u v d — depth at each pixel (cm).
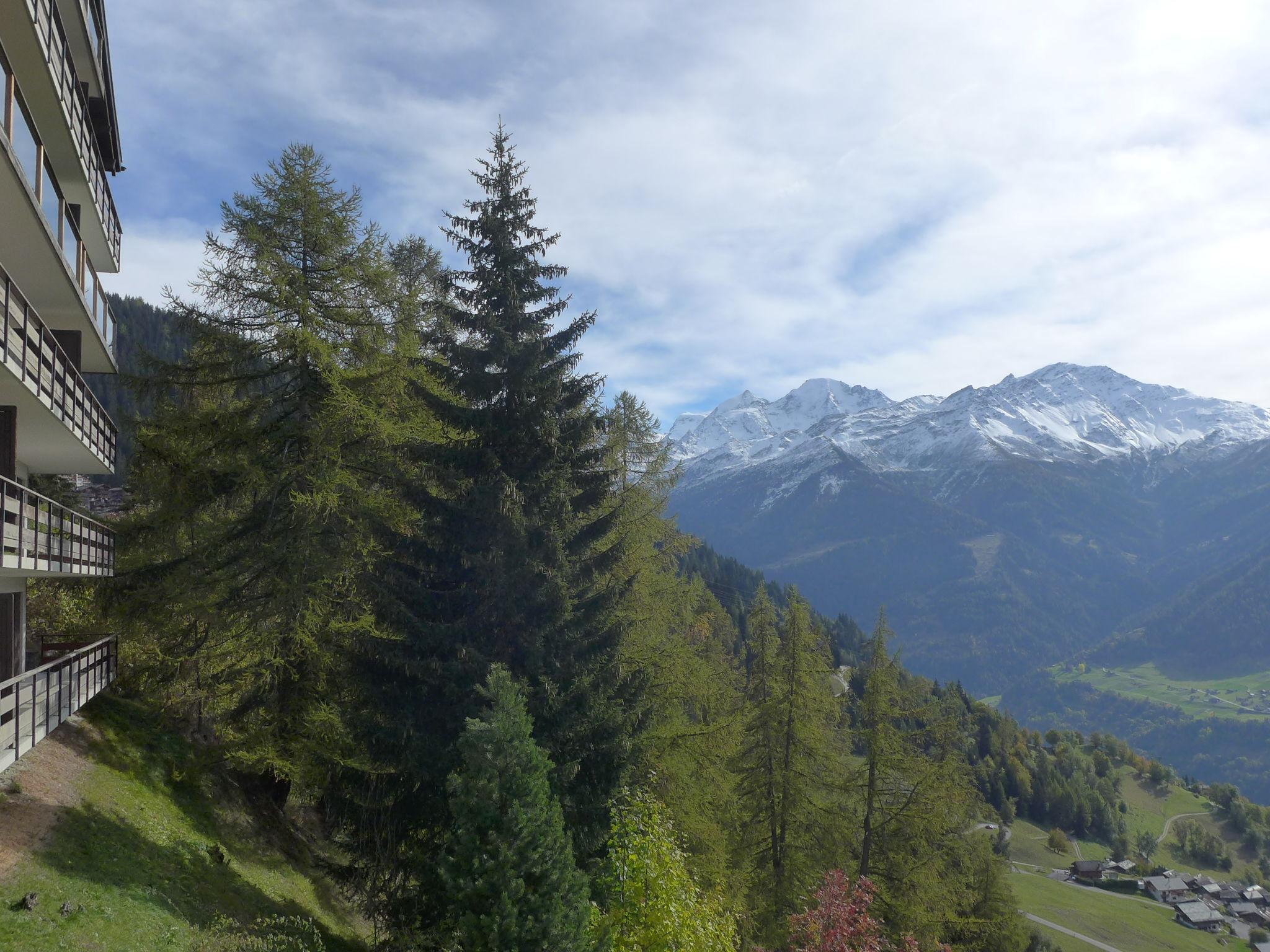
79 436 1536
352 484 1741
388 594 1566
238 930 1321
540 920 1093
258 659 1734
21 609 1579
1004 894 3700
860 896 1636
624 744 1645
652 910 1277
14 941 949
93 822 1362
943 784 2741
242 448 1811
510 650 1595
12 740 1123
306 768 1622
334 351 1811
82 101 1578
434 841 1509
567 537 1769
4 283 1055
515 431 1728
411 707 1539
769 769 2764
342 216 1869
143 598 1733
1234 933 9125
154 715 2039
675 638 2361
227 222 1791
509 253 1803
